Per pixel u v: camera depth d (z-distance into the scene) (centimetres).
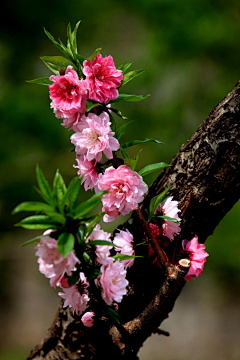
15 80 825
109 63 156
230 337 808
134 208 154
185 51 776
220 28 770
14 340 807
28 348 795
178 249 176
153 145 754
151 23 815
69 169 768
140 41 828
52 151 766
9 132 758
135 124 761
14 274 866
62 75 156
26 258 865
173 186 182
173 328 823
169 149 748
